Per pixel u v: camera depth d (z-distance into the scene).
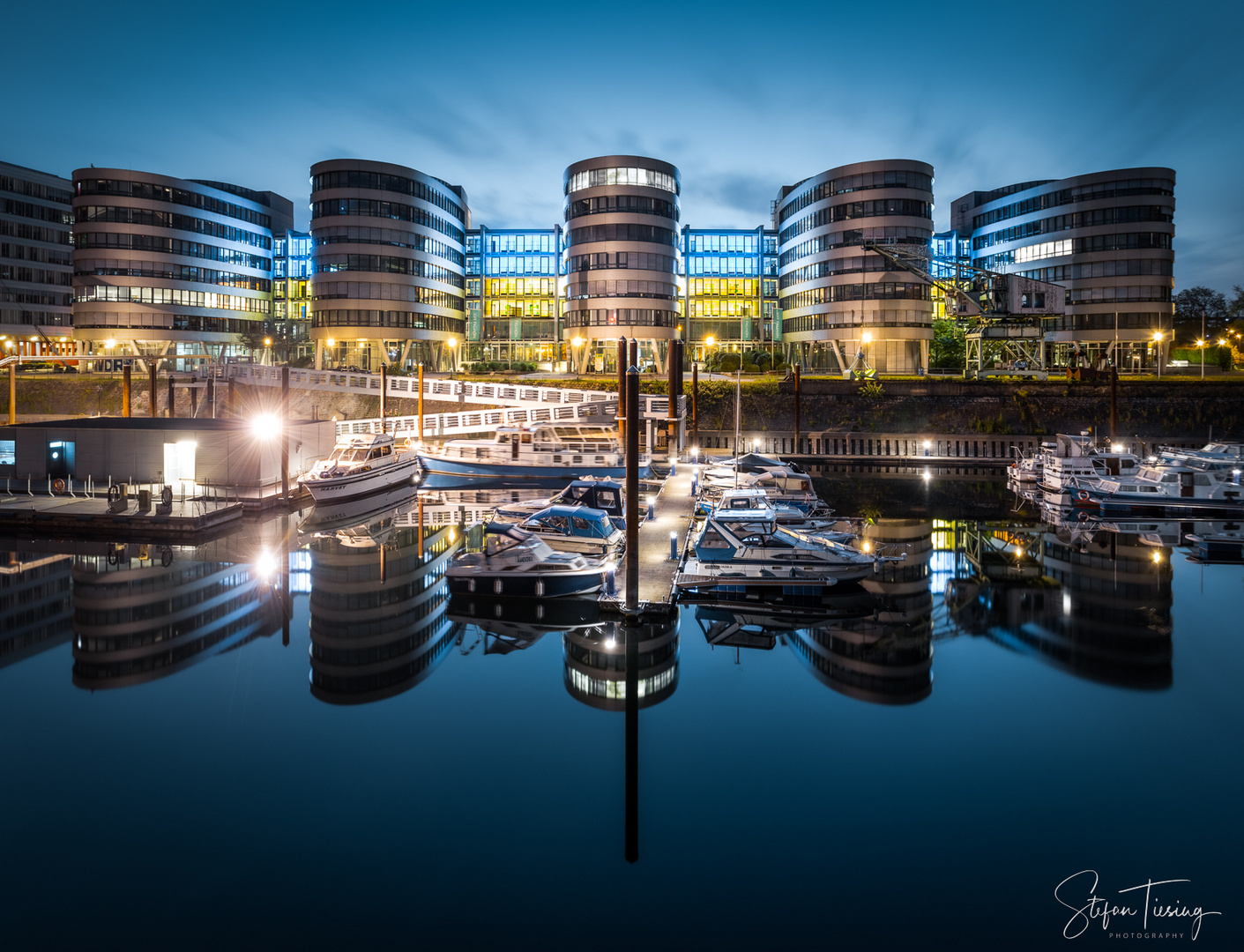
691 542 30.31
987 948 10.18
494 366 98.06
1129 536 36.16
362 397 79.94
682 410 64.38
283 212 123.12
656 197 88.75
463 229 110.38
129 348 99.88
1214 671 19.27
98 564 29.56
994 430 68.44
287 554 31.75
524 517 35.28
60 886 11.33
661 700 17.66
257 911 10.81
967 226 107.44
